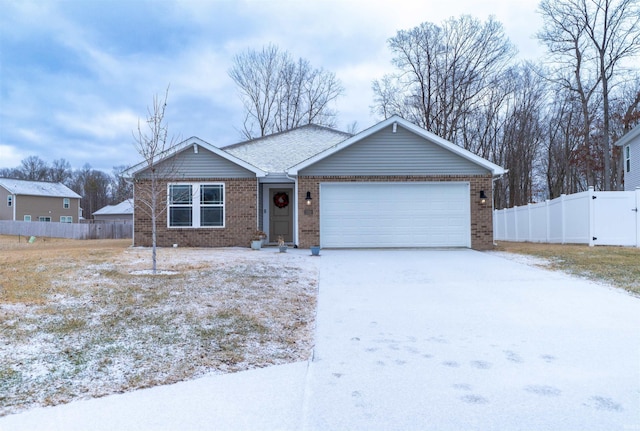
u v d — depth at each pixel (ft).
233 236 46.96
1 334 14.84
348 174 45.34
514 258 36.24
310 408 10.30
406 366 13.12
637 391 11.12
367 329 17.15
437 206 45.37
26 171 207.72
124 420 9.65
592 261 31.91
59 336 15.01
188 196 46.91
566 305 20.49
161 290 21.88
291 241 50.39
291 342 15.78
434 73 98.32
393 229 45.27
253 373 12.71
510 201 104.01
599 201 40.93
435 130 98.27
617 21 81.82
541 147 109.60
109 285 22.47
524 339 15.60
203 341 15.29
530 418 9.70
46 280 23.09
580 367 12.85
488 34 93.61
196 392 11.26
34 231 109.50
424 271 30.32
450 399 10.74
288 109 111.45
